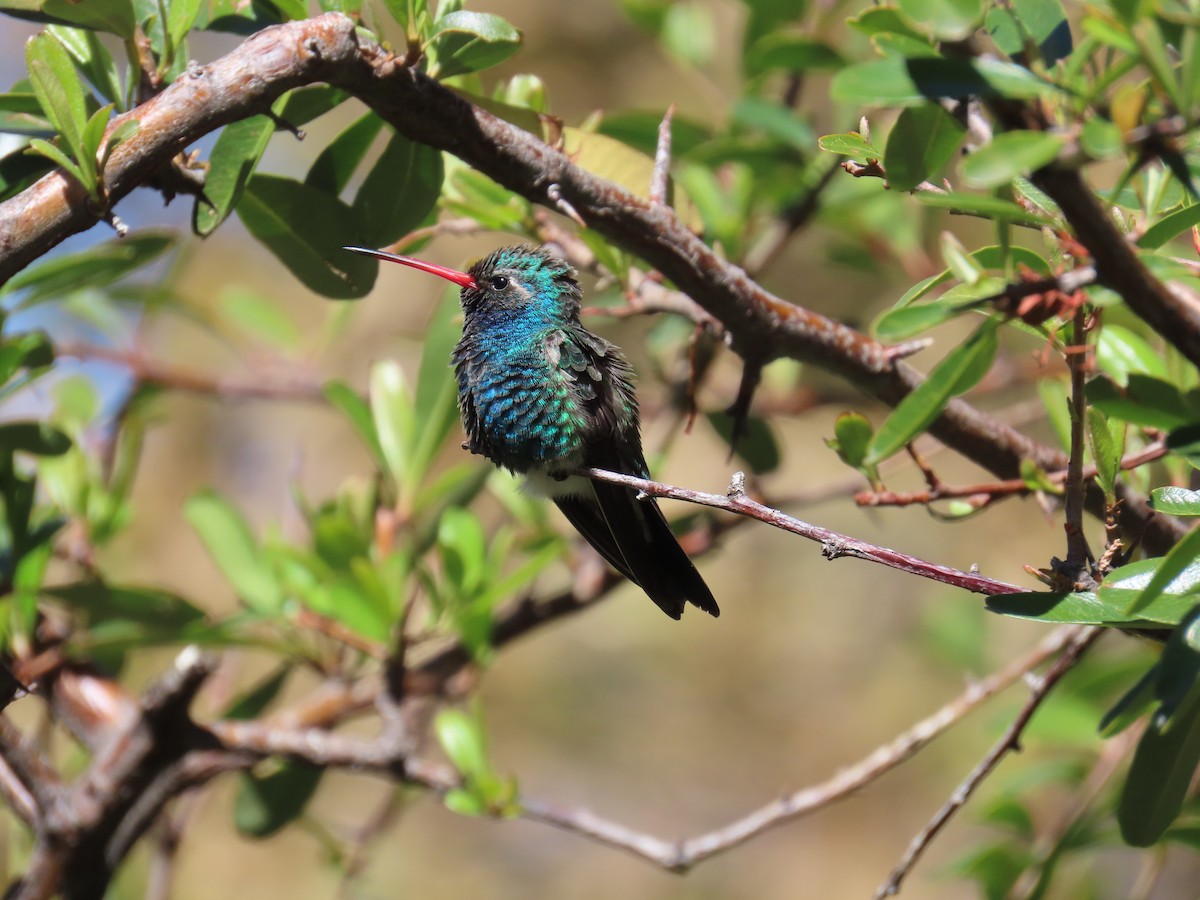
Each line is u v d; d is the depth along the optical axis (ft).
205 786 28.73
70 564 30.14
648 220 19.70
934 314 12.55
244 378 38.55
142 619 25.76
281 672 28.32
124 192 16.14
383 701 25.39
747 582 59.52
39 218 15.80
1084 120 11.87
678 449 55.57
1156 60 10.98
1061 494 19.97
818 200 32.42
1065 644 24.32
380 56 17.40
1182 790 16.78
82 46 18.85
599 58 58.13
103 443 31.07
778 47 31.01
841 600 58.23
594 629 58.75
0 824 33.30
